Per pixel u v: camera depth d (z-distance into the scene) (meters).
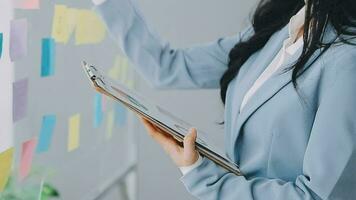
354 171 0.88
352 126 0.86
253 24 1.23
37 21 1.15
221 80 1.24
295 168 0.97
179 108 1.98
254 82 1.08
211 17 1.91
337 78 0.88
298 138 0.95
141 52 1.35
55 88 1.27
